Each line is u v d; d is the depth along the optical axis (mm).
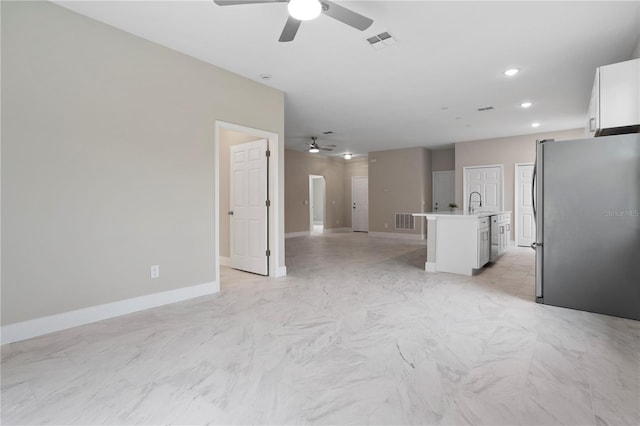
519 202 7617
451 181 9570
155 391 1793
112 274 2936
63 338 2480
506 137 7762
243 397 1737
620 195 2842
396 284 4102
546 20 2844
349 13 2188
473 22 2873
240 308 3199
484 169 8070
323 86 4422
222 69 3801
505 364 2066
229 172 5379
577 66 3791
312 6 2049
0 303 2365
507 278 4391
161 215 3270
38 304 2527
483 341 2408
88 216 2781
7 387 1826
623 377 1901
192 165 3523
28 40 2459
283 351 2273
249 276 4594
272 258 4566
